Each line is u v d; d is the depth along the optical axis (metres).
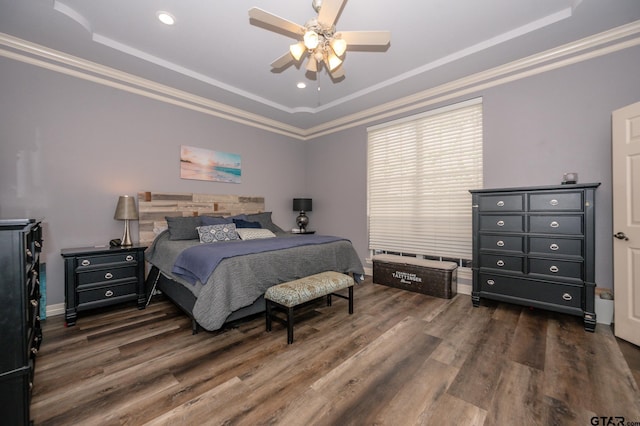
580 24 2.32
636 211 2.10
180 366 1.83
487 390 1.57
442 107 3.57
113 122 3.19
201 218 3.63
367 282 3.98
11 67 2.58
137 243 3.39
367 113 4.32
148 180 3.47
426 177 3.75
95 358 1.93
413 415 1.38
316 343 2.15
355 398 1.51
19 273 1.19
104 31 2.50
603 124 2.54
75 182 2.94
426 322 2.54
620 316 2.19
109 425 1.32
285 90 3.75
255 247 2.61
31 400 1.49
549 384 1.62
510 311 2.81
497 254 2.83
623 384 1.61
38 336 1.94
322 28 1.91
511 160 3.04
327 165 5.02
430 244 3.71
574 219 2.44
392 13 2.26
